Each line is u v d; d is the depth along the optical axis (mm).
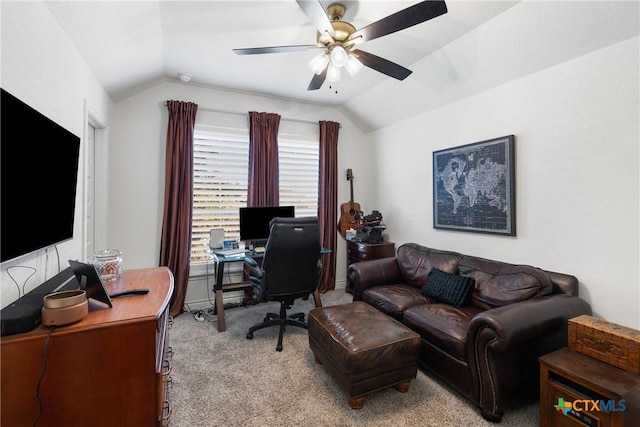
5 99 1116
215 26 2324
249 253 3271
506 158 2619
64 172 1685
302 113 4180
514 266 2418
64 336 1096
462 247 3115
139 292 1494
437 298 2674
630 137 1905
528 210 2496
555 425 1568
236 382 2104
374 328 2031
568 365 1554
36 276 1501
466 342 1839
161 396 1325
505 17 2166
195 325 3092
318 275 2818
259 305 3691
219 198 3746
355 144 4590
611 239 2006
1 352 1028
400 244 3990
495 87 2732
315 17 1703
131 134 3299
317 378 2154
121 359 1177
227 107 3723
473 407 1861
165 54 2793
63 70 1796
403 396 1967
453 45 2578
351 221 4434
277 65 3053
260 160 3814
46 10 1560
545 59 2283
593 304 2096
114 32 2072
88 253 2701
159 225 3434
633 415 1354
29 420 1072
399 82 3334
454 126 3176
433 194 3424
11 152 1169
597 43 2006
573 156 2193
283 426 1696
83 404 1135
